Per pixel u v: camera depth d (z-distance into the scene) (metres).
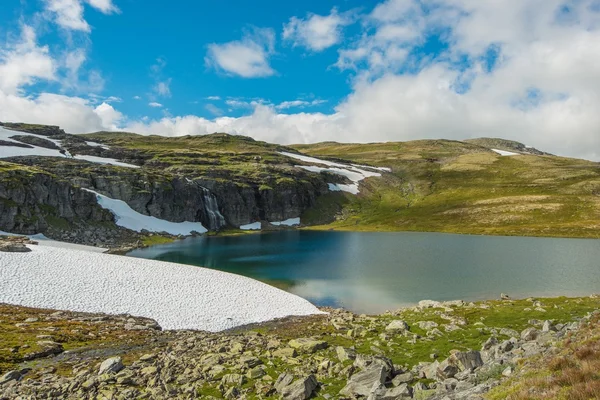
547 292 65.06
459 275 81.19
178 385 24.12
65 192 138.50
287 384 21.78
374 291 69.06
